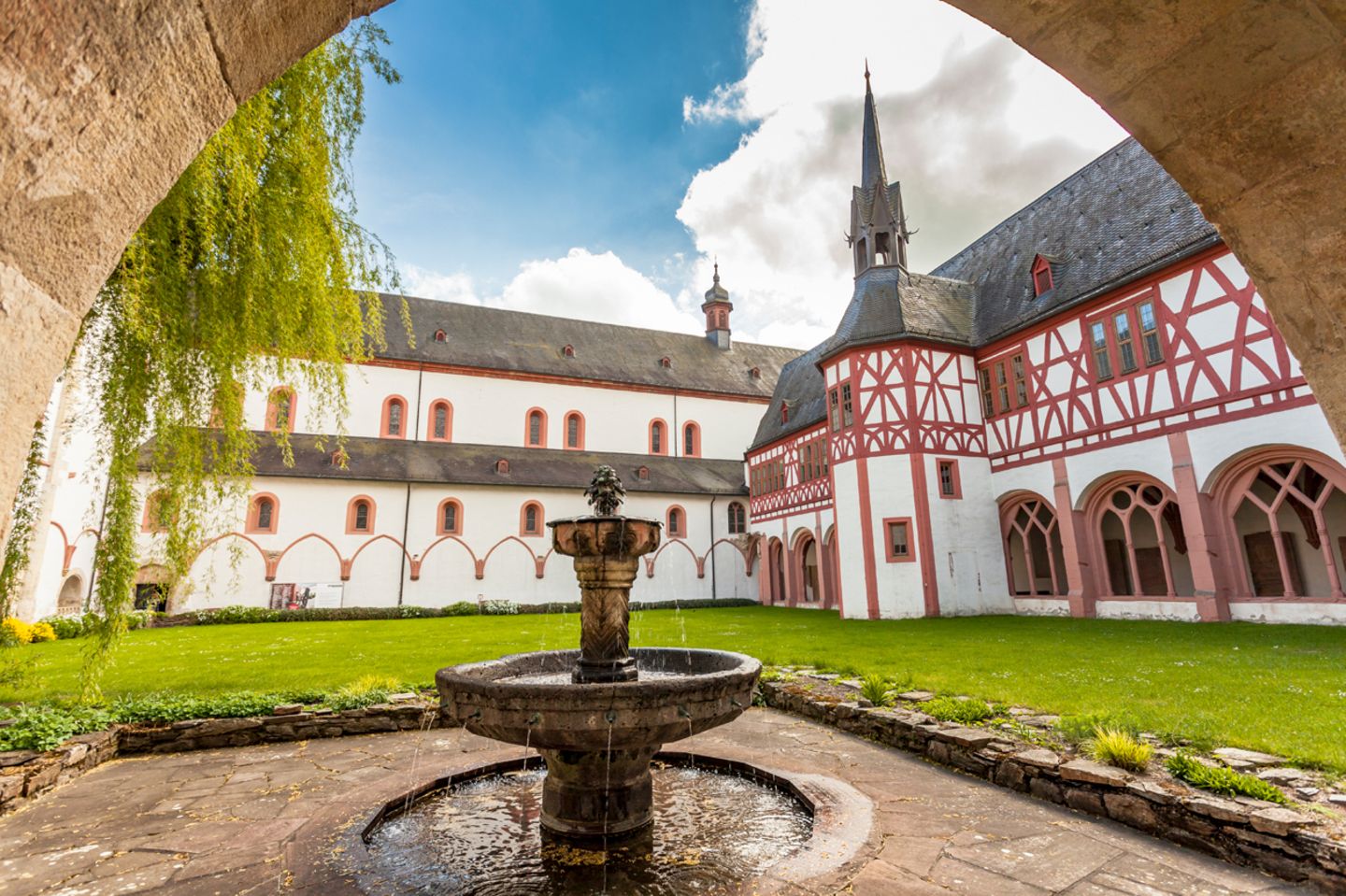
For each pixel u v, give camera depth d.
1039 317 17.69
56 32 1.01
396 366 31.45
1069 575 16.77
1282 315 1.88
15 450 1.05
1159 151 1.98
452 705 3.89
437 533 28.58
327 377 7.86
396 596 27.38
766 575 30.50
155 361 6.18
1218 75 1.78
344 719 6.84
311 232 6.77
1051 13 1.80
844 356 20.91
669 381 37.09
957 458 19.52
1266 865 3.41
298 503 26.61
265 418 28.38
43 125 1.03
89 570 22.70
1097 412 16.11
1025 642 11.65
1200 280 13.88
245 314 6.38
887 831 3.97
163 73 1.17
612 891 3.36
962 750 5.25
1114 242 16.59
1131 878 3.35
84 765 5.56
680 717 3.67
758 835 4.10
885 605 19.09
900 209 22.08
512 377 33.59
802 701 7.42
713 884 3.39
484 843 4.00
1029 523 18.55
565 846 3.94
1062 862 3.53
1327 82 1.67
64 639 17.83
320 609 25.08
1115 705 6.18
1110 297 15.84
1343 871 3.13
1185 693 6.63
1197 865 3.50
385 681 8.37
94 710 6.47
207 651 13.56
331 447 28.59
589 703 3.54
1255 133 1.80
